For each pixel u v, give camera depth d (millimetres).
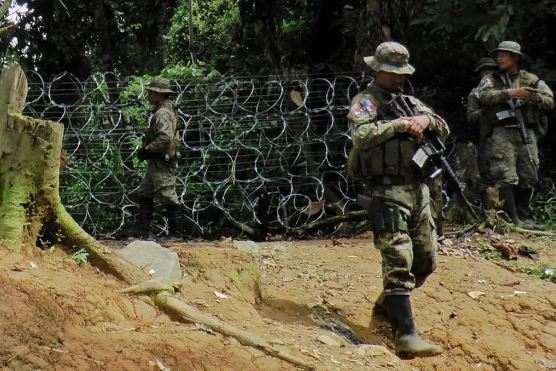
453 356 6168
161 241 9555
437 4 10977
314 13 13367
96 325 4492
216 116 10727
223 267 6117
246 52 13516
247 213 10922
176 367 4383
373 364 5461
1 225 4969
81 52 13727
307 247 8039
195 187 10836
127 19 16062
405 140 5738
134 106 11164
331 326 6160
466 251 8492
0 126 5137
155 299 5105
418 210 5871
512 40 11250
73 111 10430
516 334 6504
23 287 4355
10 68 5227
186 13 16641
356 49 11766
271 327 5637
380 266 7461
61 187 10773
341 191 10562
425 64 11781
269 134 10969
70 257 5227
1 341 3939
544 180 11336
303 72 12305
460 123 11328
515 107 9516
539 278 7711
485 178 9766
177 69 13273
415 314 6590
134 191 10352
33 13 13156
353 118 5781
